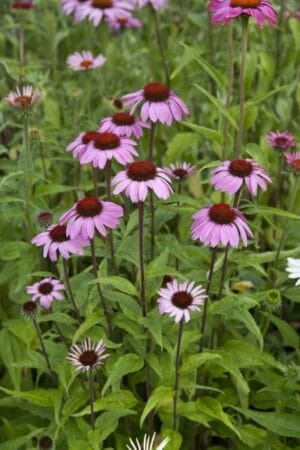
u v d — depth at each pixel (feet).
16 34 7.19
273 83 6.16
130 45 7.38
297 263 4.17
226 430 4.44
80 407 4.31
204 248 4.64
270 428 4.12
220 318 4.49
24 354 4.85
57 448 4.40
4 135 6.19
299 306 5.47
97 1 6.29
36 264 4.86
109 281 3.93
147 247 4.54
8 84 6.42
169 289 3.74
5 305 5.31
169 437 4.09
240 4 4.13
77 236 4.00
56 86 7.03
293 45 6.06
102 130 4.39
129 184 3.83
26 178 4.78
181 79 6.35
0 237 5.12
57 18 7.55
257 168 4.00
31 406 4.53
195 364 3.91
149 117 4.27
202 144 6.17
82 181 5.64
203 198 4.87
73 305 4.19
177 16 7.71
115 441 4.45
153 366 4.01
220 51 6.21
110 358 4.15
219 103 4.28
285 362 4.79
